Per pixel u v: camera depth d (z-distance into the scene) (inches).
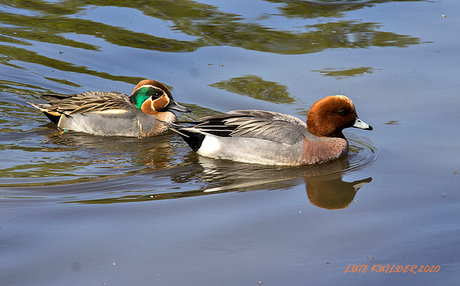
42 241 364.5
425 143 531.5
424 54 719.7
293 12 868.0
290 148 510.0
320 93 633.0
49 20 817.5
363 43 756.6
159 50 737.6
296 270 339.0
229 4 898.7
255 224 391.9
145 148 550.0
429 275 332.8
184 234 376.5
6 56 711.1
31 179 462.3
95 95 606.5
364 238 374.3
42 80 665.6
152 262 343.6
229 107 614.9
